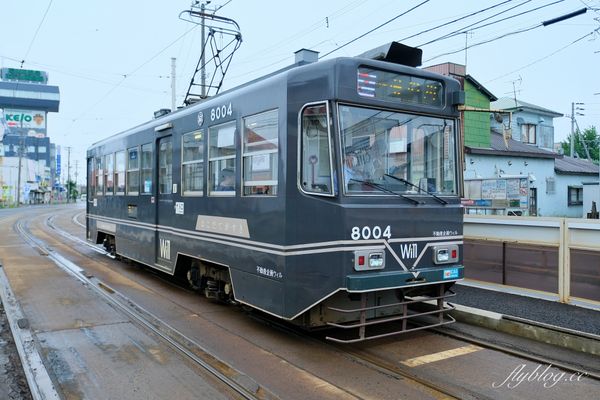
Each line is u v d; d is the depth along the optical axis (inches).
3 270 430.3
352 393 178.7
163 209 358.3
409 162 228.7
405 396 176.9
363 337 208.4
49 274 414.9
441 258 228.7
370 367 205.5
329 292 204.5
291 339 243.0
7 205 2415.1
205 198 294.5
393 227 214.4
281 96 229.1
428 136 236.7
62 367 200.4
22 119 3927.2
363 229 205.3
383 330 256.7
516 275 320.2
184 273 351.9
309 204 213.6
